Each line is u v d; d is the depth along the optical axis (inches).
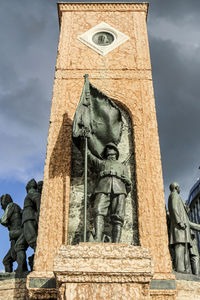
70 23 577.6
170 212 410.3
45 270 357.7
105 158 412.8
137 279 245.4
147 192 411.8
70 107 480.4
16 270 408.2
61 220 390.3
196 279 374.3
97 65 523.8
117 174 380.2
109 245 262.5
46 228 384.8
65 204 399.9
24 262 412.2
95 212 361.1
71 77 509.4
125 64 526.3
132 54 539.2
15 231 452.1
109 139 417.4
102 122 417.4
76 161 441.4
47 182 415.8
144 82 506.9
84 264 247.4
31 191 450.6
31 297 332.5
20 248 418.6
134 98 490.9
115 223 361.7
